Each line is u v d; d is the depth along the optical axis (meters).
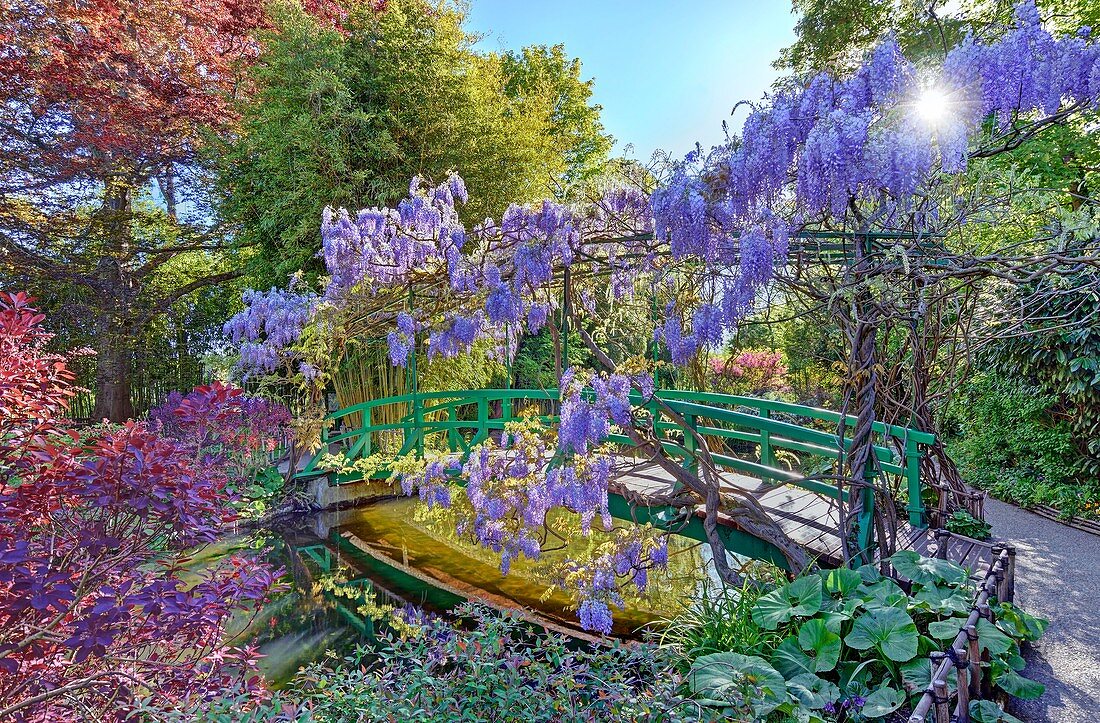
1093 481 4.62
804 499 4.32
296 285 6.48
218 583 2.16
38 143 8.85
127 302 9.58
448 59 8.27
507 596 4.57
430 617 4.22
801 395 7.66
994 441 5.44
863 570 2.95
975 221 3.58
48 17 8.70
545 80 13.41
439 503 5.23
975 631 2.13
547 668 2.32
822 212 2.82
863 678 2.46
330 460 6.45
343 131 7.61
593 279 4.94
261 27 10.04
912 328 3.58
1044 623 2.71
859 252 2.98
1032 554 3.86
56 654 2.09
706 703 2.15
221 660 2.29
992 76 2.45
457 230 4.71
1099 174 6.17
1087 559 3.75
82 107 8.95
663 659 2.51
